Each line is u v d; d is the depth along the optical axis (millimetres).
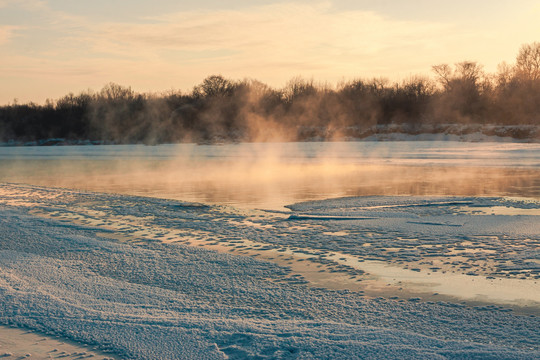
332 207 16406
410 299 7453
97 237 12094
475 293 7719
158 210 16078
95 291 7695
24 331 6238
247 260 9648
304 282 8328
